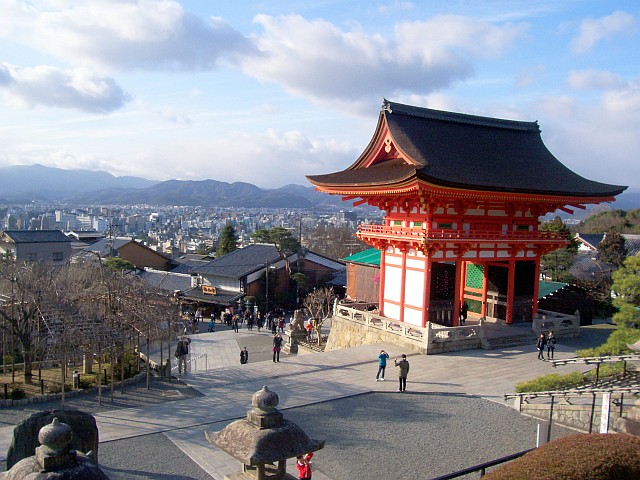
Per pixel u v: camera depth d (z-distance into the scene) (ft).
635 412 70.08
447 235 136.15
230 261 297.33
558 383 89.51
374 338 147.84
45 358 98.22
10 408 92.84
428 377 110.93
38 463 32.81
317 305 239.30
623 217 472.03
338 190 151.23
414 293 143.43
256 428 42.01
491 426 83.97
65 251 327.67
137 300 116.37
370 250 237.86
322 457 72.90
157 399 98.78
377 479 66.59
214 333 206.90
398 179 126.72
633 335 102.99
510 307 153.28
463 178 131.85
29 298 108.58
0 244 322.55
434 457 72.84
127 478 66.03
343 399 98.37
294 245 315.99
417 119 154.81
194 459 72.43
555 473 37.93
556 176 155.63
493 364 120.67
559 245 156.25
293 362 125.39
